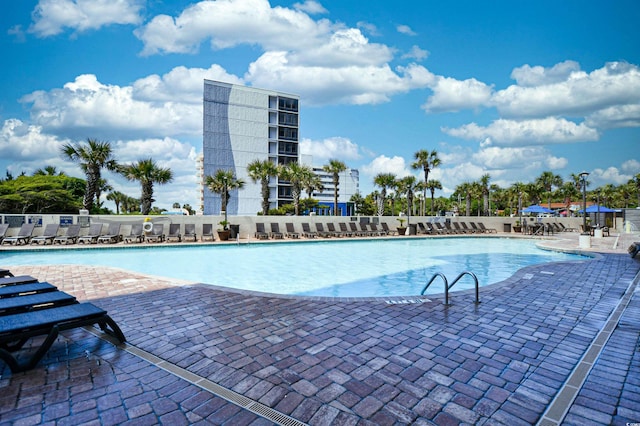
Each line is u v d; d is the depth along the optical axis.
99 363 3.30
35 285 4.75
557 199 63.50
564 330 4.29
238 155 54.91
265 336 4.05
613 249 13.48
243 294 6.05
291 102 59.78
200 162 78.31
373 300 5.66
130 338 3.97
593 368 3.22
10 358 3.03
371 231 21.17
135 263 12.26
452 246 17.80
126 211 61.31
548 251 14.91
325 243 17.94
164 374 3.09
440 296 5.98
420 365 3.29
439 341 3.90
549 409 2.55
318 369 3.20
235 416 2.46
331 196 91.00
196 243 15.41
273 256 14.03
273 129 58.22
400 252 15.47
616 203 61.47
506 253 15.23
